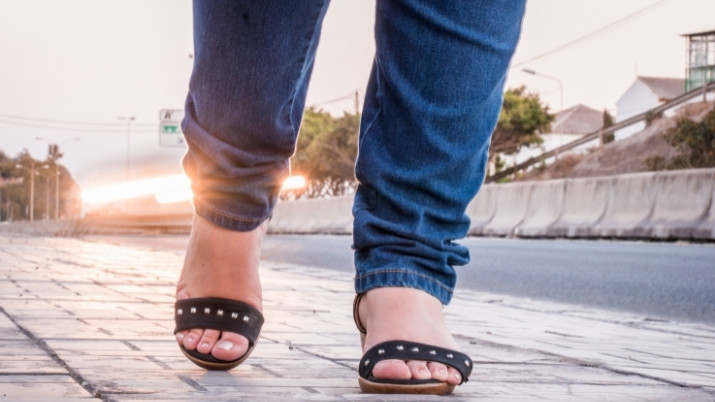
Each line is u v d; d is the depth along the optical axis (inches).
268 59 63.0
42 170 4849.9
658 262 397.4
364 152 69.8
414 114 67.2
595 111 3432.6
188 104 68.3
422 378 64.5
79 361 75.3
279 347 95.0
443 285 70.0
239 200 70.9
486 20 67.2
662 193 636.7
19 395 57.3
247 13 61.9
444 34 66.6
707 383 79.7
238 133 65.9
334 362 83.4
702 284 301.9
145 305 135.4
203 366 74.4
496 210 823.1
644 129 2064.5
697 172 609.6
